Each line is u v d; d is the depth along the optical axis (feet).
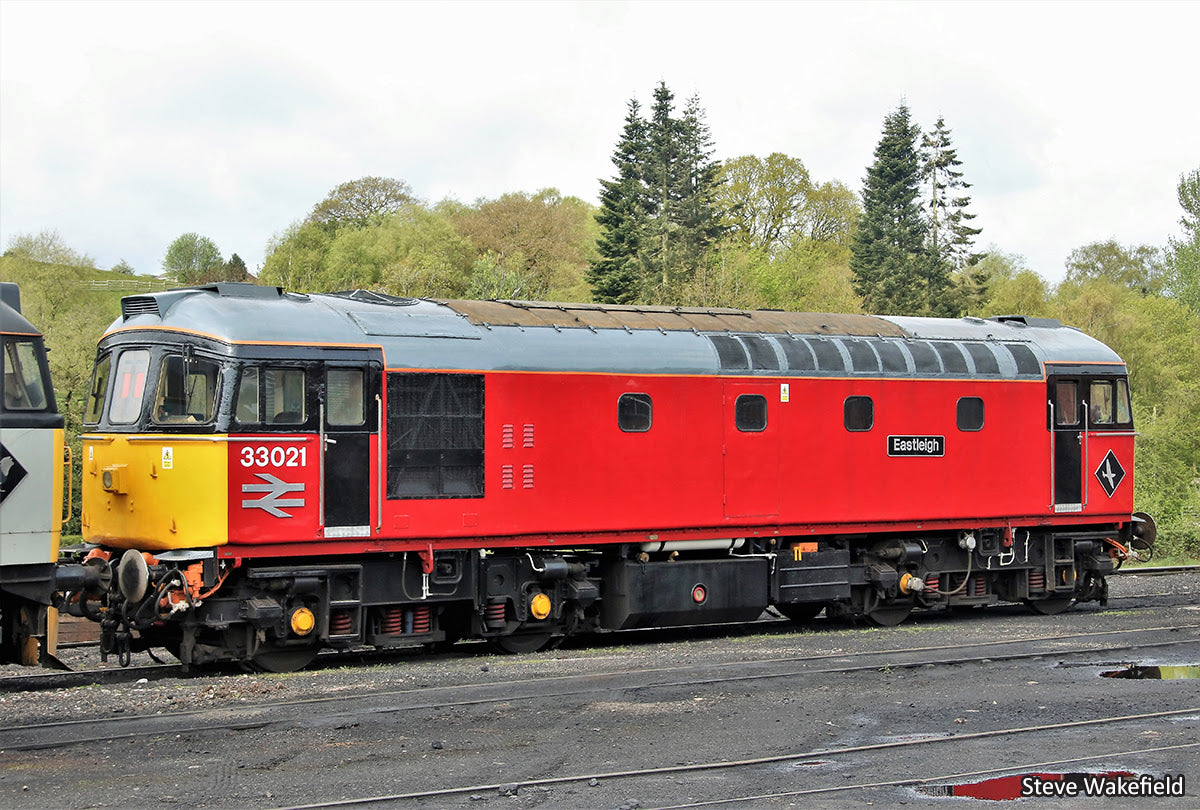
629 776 29.68
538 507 49.49
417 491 46.78
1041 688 41.04
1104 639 52.42
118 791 27.78
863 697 39.27
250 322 43.98
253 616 42.93
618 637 56.03
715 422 53.88
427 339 47.73
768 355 55.57
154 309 45.62
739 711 36.99
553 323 51.72
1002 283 184.44
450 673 42.86
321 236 198.59
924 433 59.36
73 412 125.70
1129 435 66.03
